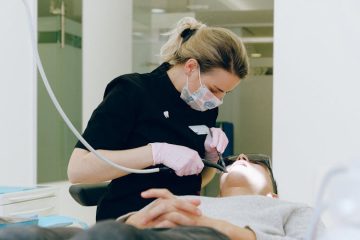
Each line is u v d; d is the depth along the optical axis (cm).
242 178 179
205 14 603
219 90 179
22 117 334
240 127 647
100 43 401
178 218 125
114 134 169
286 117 302
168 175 178
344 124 293
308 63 299
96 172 164
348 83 292
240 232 134
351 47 291
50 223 158
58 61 359
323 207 61
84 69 384
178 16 560
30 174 337
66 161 368
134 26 497
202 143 188
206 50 176
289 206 161
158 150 169
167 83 183
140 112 176
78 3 377
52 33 354
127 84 176
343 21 292
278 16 303
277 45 303
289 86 301
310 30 298
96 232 73
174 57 186
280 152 303
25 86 336
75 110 376
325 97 296
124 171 165
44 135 348
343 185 56
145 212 132
